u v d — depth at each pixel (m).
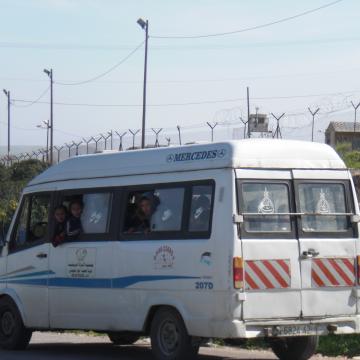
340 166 12.92
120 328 13.45
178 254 12.46
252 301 11.80
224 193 11.96
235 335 11.65
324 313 12.36
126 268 13.37
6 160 50.38
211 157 12.30
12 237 15.75
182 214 12.57
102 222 13.98
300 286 12.19
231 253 11.73
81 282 14.20
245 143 12.21
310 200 12.54
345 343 14.60
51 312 14.80
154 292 12.84
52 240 14.84
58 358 14.37
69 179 14.74
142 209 13.27
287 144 12.55
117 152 14.02
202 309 12.04
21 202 15.72
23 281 15.42
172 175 12.87
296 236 12.29
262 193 12.16
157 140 36.06
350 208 12.87
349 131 44.91
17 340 15.51
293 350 13.52
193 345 12.45
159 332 12.81
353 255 12.69
